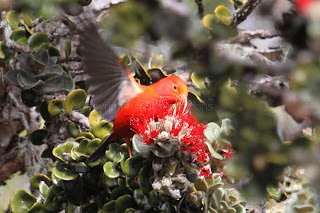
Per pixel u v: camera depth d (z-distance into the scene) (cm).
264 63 562
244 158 469
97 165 527
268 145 466
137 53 637
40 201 544
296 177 468
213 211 473
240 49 593
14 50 629
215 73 586
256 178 480
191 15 633
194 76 591
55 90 576
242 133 477
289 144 459
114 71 458
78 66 646
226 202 488
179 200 475
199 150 454
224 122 488
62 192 533
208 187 470
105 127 554
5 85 730
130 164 475
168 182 429
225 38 603
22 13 620
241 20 592
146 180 469
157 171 440
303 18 473
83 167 519
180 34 606
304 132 466
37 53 584
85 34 445
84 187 529
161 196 451
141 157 476
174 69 621
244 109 501
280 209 509
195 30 615
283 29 539
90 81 450
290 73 492
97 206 538
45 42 604
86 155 514
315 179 463
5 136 763
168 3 607
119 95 457
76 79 702
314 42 457
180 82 458
